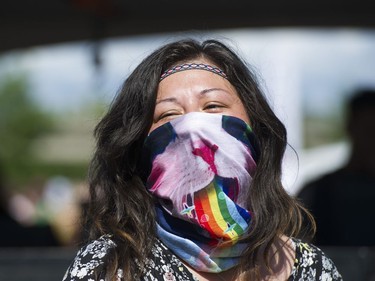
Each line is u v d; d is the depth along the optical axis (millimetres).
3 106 27203
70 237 7438
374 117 6777
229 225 3000
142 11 7461
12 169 26125
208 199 3023
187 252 2980
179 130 3049
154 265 2969
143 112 3133
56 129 27156
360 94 6906
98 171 3215
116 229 3039
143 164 3170
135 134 3133
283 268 3115
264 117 3223
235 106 3158
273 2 7250
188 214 3000
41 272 5770
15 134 26797
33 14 7469
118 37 7875
